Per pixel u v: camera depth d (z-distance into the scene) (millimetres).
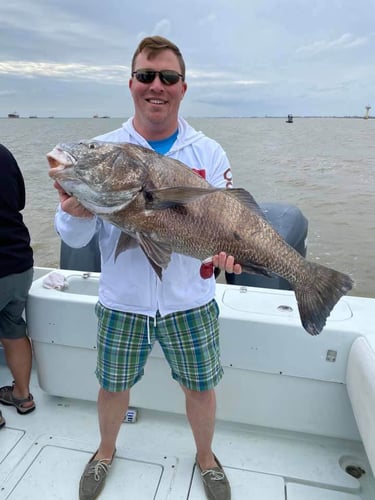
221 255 1643
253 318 2170
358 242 7957
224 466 2203
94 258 3348
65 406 2662
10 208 2344
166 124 1812
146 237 1658
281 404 2281
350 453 2281
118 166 1573
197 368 1941
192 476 2141
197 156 1888
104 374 1966
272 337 2162
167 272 1836
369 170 17547
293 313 2223
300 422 2287
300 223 3850
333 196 11898
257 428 2441
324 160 21891
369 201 11164
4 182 2283
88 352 2473
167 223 1636
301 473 2160
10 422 2514
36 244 7617
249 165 19500
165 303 1865
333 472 2164
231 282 3408
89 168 1568
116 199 1593
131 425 2488
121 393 2006
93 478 2031
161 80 1704
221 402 2365
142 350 1951
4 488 2066
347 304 2326
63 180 1580
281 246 1736
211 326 1955
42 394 2777
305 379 2195
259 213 1737
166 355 2010
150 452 2289
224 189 1516
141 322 1887
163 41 1711
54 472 2164
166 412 2576
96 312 2000
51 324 2455
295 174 16297
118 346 1916
